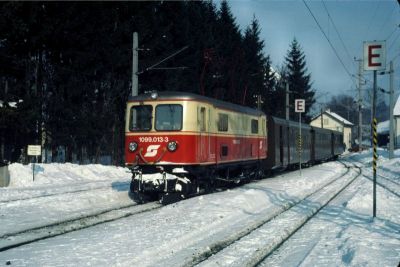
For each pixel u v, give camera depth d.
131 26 32.66
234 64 50.38
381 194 16.98
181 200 15.04
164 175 14.70
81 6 27.83
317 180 22.95
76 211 12.98
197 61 41.53
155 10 36.59
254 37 60.22
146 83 35.19
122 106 34.66
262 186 19.69
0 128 25.95
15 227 10.46
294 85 73.88
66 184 21.16
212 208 12.39
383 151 57.06
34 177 21.80
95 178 24.72
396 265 6.96
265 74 62.50
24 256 7.79
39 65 28.62
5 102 25.31
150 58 33.75
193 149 14.91
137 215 12.41
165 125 14.99
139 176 15.00
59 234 9.81
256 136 21.91
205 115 15.73
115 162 33.38
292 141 29.64
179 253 7.81
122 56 30.59
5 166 20.50
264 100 60.00
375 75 11.97
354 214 12.41
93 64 29.48
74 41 28.00
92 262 7.20
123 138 35.03
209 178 16.52
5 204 13.81
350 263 7.04
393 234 9.47
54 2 26.06
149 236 9.08
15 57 25.88
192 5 44.44
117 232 9.73
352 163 43.88
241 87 51.31
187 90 39.81
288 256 7.93
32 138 28.03
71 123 29.44
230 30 53.28
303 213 12.41
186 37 40.06
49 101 28.91
